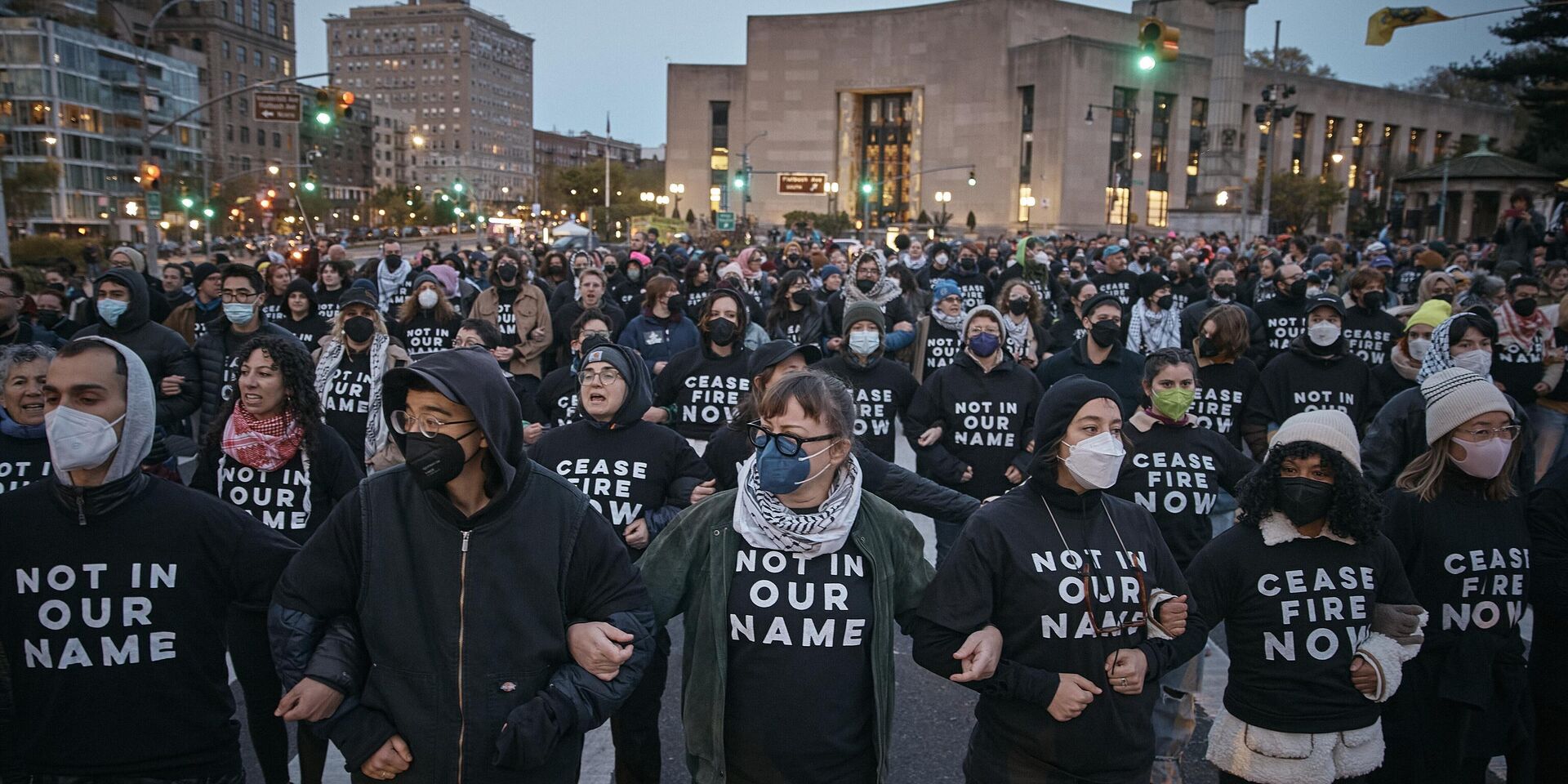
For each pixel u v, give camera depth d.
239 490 4.17
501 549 2.48
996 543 2.96
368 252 71.44
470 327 6.45
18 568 2.66
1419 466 3.49
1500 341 6.64
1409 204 54.47
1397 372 6.46
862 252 10.12
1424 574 3.41
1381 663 2.98
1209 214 58.72
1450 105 99.81
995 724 3.02
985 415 5.85
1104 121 73.94
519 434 2.51
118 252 10.04
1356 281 8.19
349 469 4.24
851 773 2.85
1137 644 2.95
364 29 195.62
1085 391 2.93
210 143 110.25
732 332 6.21
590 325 6.13
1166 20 84.06
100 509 2.67
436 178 191.62
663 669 3.69
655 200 95.00
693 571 2.98
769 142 87.56
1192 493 4.24
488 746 2.44
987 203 79.19
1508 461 3.41
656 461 4.15
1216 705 4.77
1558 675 3.49
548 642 2.51
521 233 87.06
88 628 2.67
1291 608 3.08
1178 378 4.20
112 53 81.25
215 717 2.85
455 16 191.12
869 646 2.86
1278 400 5.99
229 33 113.06
